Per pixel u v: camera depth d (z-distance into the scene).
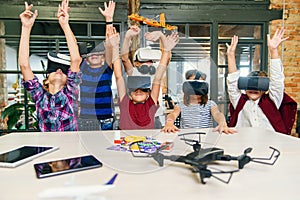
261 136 1.29
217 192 0.62
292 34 3.77
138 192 0.62
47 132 1.40
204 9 3.69
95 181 0.69
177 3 3.64
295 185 0.67
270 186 0.66
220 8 3.70
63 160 0.87
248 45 3.79
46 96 1.46
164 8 3.62
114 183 0.67
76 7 3.54
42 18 3.50
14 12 3.47
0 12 3.46
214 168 0.78
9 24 3.52
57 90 1.40
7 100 3.62
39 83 1.59
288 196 0.60
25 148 1.04
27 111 3.58
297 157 0.92
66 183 0.60
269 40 1.96
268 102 1.94
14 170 0.78
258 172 0.76
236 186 0.66
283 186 0.66
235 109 2.02
